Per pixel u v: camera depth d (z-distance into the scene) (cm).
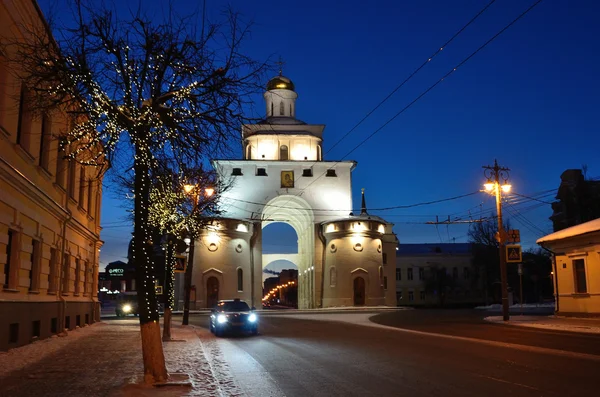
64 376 1142
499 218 3331
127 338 2088
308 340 2069
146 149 1178
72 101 1255
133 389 992
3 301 1507
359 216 6184
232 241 5828
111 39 1198
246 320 2419
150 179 1334
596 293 3000
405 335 2219
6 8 1458
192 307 5575
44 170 1881
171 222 2211
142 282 1102
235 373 1229
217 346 1911
